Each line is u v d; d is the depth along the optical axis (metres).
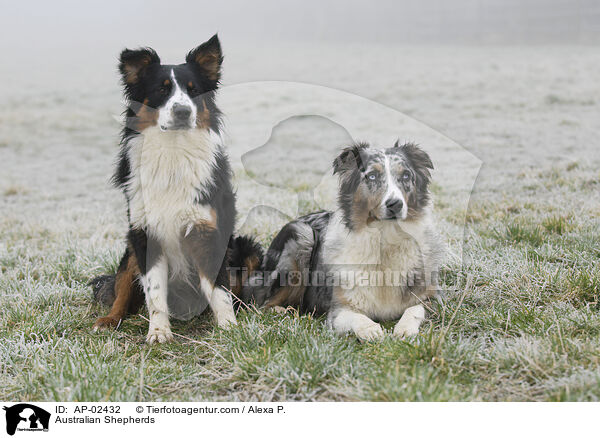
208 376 3.95
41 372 3.89
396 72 24.98
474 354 3.81
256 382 3.74
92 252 6.68
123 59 4.52
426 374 3.56
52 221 8.57
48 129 17.77
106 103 22.08
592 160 9.29
